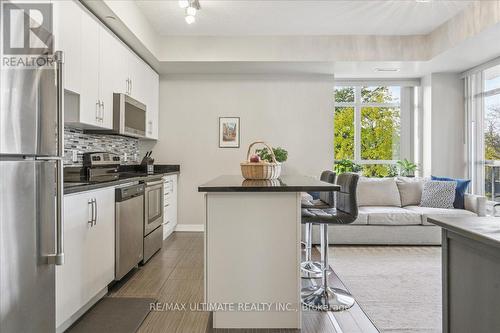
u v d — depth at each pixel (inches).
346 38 181.6
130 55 152.8
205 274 85.5
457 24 155.3
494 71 185.8
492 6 133.0
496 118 184.9
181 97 206.1
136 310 95.9
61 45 95.0
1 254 47.7
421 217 168.7
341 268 134.3
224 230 85.4
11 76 48.7
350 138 238.1
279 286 85.2
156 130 199.0
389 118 237.6
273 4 145.6
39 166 55.0
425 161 219.8
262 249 85.4
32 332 54.5
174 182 197.0
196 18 159.3
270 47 181.8
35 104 53.9
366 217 169.0
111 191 107.7
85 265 90.5
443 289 63.7
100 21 126.6
